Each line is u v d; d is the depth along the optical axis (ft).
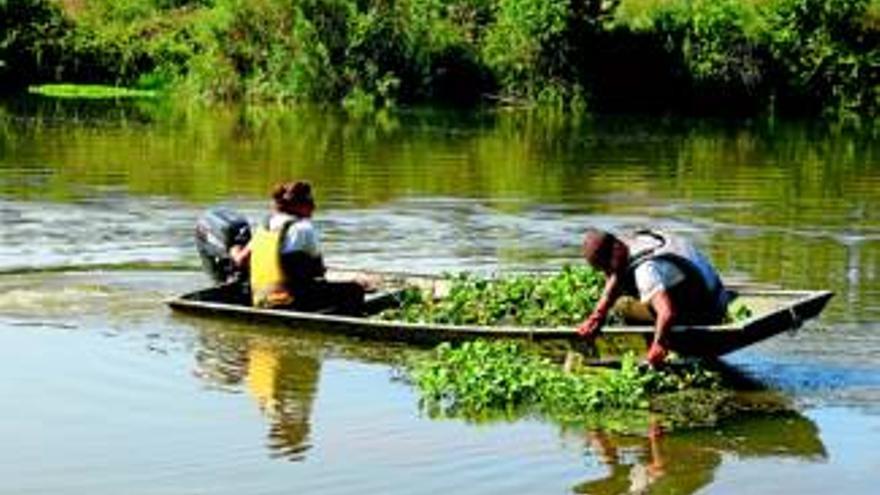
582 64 218.79
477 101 217.56
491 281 66.13
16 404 51.70
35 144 134.82
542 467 46.60
